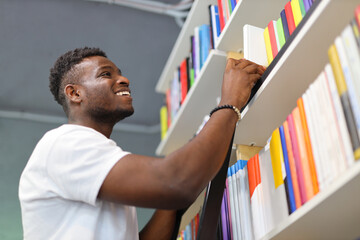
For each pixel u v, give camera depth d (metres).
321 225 0.99
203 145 1.00
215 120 1.08
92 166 1.01
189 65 2.28
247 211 1.27
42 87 4.13
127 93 1.32
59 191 1.06
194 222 1.66
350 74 0.82
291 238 1.07
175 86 2.57
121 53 3.91
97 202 1.02
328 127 0.90
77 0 3.43
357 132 0.79
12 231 4.48
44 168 1.08
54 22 3.60
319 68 1.12
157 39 3.81
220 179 1.13
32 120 4.44
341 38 0.86
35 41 3.73
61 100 1.34
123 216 1.11
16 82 4.07
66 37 3.73
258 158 1.27
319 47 1.05
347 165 0.82
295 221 0.97
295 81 1.17
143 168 0.98
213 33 1.92
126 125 4.62
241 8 1.56
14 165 4.45
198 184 0.97
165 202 0.98
